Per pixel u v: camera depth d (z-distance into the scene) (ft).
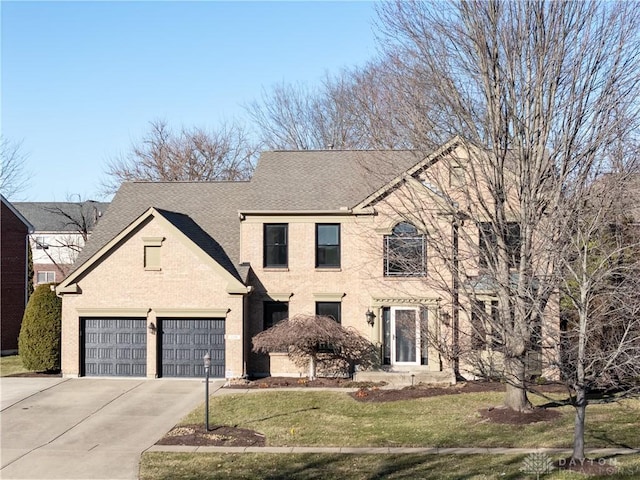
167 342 91.86
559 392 78.02
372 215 91.71
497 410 69.31
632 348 44.16
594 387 51.19
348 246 93.91
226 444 60.59
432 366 88.84
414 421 67.26
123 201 106.63
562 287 50.19
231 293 89.81
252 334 94.43
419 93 64.28
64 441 63.10
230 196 107.04
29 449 60.64
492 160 61.87
